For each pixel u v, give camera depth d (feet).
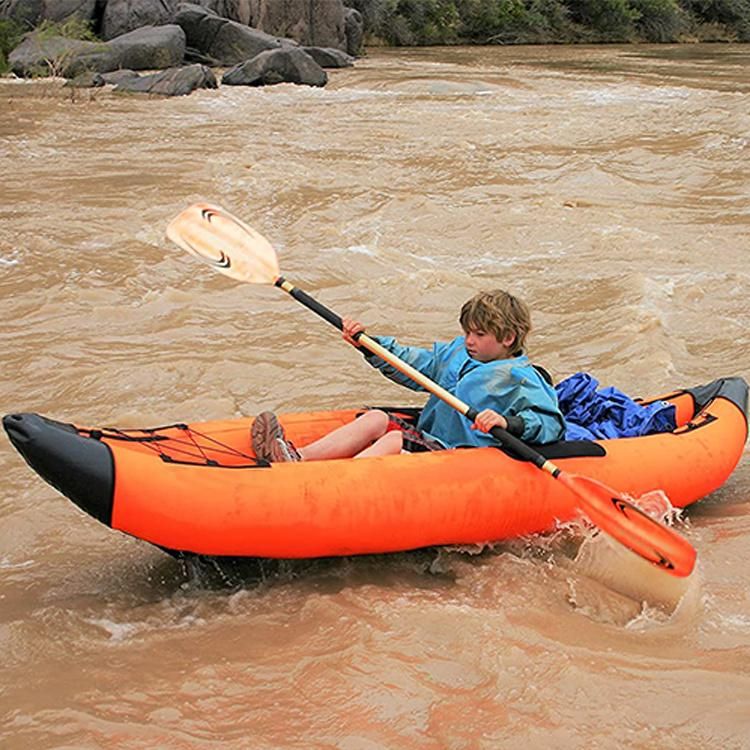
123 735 9.45
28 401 17.72
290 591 11.96
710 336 21.59
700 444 13.91
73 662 10.58
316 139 44.01
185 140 43.39
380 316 22.62
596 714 9.70
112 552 13.00
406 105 55.77
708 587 12.17
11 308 22.24
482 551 12.70
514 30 107.76
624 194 35.01
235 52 71.97
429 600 11.68
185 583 12.24
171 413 17.30
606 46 107.14
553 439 12.98
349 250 27.53
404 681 10.14
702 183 36.81
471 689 10.07
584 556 12.44
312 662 10.49
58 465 10.91
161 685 10.18
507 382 12.80
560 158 39.93
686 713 9.75
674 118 49.65
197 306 22.56
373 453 12.84
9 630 11.11
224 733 9.48
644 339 20.92
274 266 14.43
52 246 26.45
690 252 27.86
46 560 12.81
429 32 101.40
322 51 74.64
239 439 13.05
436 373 13.91
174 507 11.23
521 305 13.05
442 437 13.53
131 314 22.02
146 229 28.37
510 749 9.21
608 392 14.88
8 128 45.57
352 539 11.88
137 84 58.75
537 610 11.53
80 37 68.23
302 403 17.80
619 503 11.76
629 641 11.01
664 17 116.57
